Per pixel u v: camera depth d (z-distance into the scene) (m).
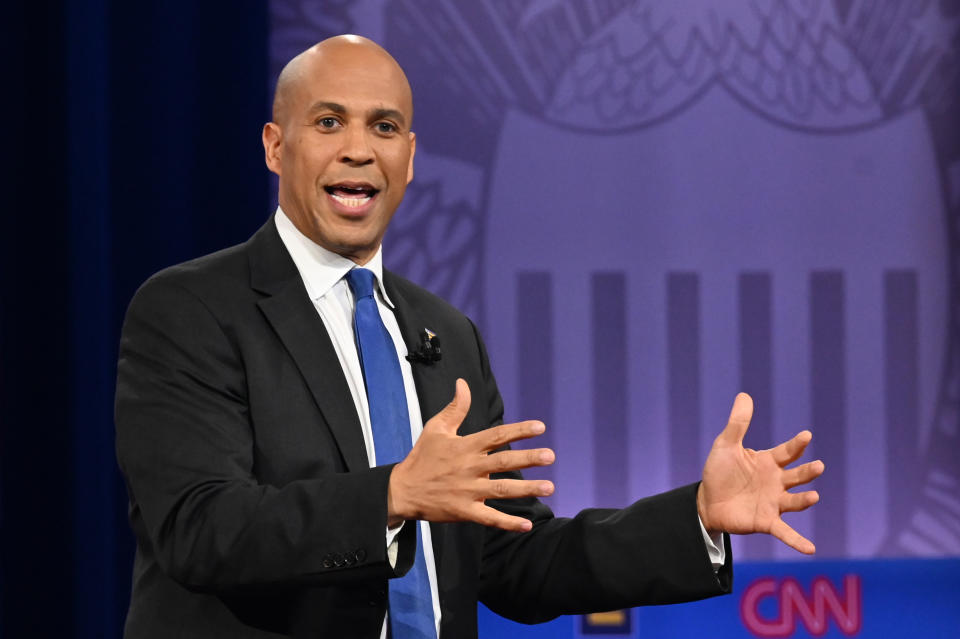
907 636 12.44
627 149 12.42
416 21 12.12
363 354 5.65
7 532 10.51
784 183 12.56
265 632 5.14
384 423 5.48
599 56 12.41
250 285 5.65
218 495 4.85
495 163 12.27
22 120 10.70
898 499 12.55
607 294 12.37
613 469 12.31
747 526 5.22
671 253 12.45
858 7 12.60
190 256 11.15
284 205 5.96
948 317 12.67
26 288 10.66
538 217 12.31
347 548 4.60
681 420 12.39
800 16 12.58
